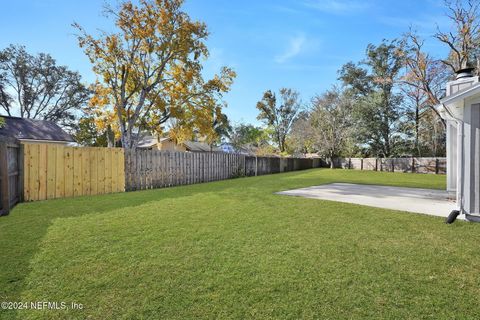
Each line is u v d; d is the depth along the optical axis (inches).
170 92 526.3
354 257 109.2
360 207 201.5
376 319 70.4
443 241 127.7
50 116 1075.9
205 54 535.8
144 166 349.1
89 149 288.8
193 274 94.8
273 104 1384.1
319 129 963.3
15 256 108.3
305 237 133.5
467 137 167.9
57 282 88.6
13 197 214.7
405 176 568.1
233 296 81.2
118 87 495.2
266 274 94.7
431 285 87.2
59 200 241.1
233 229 146.7
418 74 617.6
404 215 176.6
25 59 998.4
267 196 256.1
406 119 898.7
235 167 557.9
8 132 631.2
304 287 86.1
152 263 103.3
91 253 112.3
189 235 136.2
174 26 497.4
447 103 170.9
